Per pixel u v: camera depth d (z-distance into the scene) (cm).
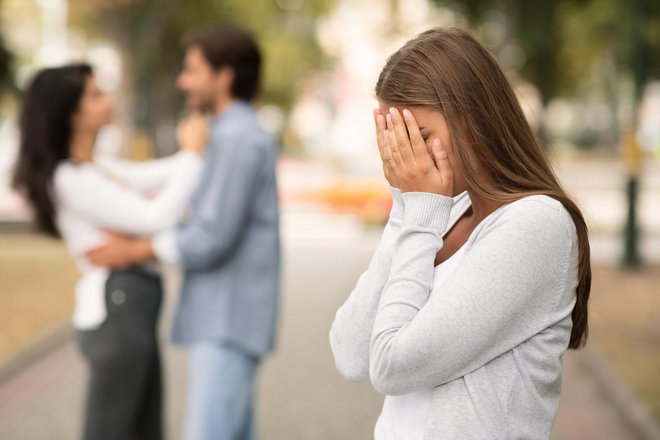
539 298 163
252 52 366
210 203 350
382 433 177
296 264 1366
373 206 1828
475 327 159
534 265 161
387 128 177
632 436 558
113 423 340
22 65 1411
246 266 359
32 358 757
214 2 2556
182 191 352
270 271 365
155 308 352
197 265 350
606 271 1260
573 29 1791
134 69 2486
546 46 1309
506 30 1187
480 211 176
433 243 170
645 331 841
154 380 358
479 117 168
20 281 1097
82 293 346
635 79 1273
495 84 172
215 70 362
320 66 3562
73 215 344
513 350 164
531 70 1444
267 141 363
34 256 1322
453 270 170
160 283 357
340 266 1349
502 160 170
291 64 3150
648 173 3741
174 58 2855
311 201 2100
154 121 2917
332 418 591
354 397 641
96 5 2420
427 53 172
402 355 161
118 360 338
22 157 340
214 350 356
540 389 166
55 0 2983
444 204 171
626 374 678
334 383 678
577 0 1228
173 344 364
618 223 1964
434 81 169
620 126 5097
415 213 171
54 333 826
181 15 2534
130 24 2462
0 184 2280
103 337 339
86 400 345
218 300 357
